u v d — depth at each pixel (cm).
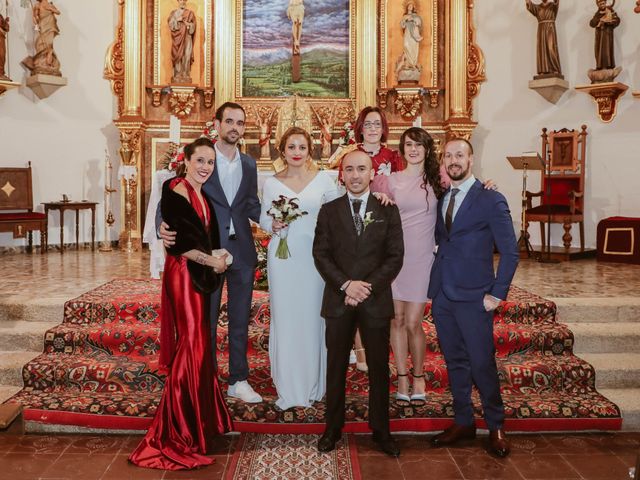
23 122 937
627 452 386
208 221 388
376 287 360
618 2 896
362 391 449
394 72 1032
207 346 379
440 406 417
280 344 412
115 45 994
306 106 740
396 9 1027
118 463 366
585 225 935
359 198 376
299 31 1002
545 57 923
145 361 467
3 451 382
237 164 416
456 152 372
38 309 523
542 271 754
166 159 677
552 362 466
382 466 363
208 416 377
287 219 398
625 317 532
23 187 917
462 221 375
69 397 429
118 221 1017
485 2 1001
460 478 348
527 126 975
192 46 1006
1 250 917
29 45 938
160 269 646
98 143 998
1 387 450
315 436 404
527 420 410
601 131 913
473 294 372
